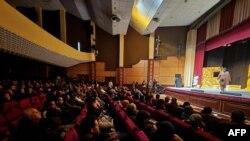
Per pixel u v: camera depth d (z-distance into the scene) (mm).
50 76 14375
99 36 16125
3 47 5480
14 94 5492
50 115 3498
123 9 10031
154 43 15586
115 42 16094
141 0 11094
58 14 14281
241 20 8211
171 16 12734
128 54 16031
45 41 7762
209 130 3199
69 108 4875
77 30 15539
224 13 9805
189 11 11477
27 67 12297
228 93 7148
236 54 10500
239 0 8383
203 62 12938
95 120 2270
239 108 5773
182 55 15359
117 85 16000
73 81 13680
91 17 14891
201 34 13141
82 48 15656
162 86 15461
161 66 15539
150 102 5934
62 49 9844
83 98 7125
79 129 2240
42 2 12758
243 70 9922
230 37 9406
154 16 11219
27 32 6258
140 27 14680
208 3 9961
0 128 2963
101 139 2342
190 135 2570
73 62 13727
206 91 8758
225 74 8547
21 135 2027
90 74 16078
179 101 10156
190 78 14328
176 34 15383
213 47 11445
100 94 8875
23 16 5977
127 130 2807
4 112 3814
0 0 4703
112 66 16203
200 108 7797
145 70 15836
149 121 2900
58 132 2729
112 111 5133
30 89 6605
